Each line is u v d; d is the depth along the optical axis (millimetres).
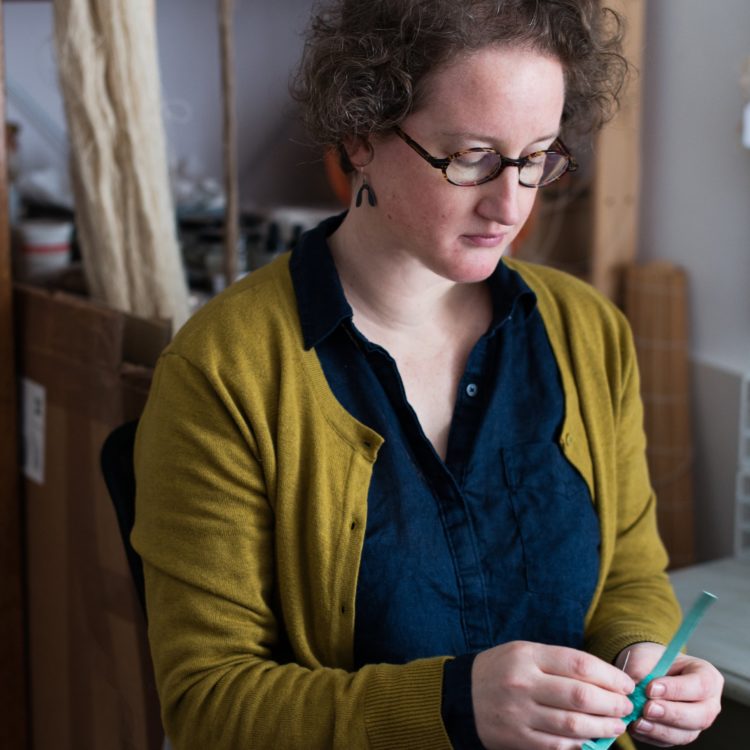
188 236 2332
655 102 2432
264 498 1058
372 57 956
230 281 1894
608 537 1167
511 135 938
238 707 1002
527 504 1110
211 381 1046
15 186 2330
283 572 1055
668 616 1183
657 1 2385
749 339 2270
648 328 2371
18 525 1777
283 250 2398
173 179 2439
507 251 2547
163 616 1056
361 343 1077
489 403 1116
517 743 914
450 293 1154
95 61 1665
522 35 921
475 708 933
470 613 1076
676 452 2373
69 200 2332
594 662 935
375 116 964
